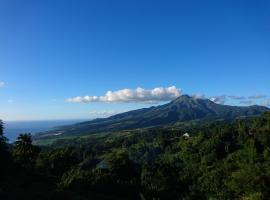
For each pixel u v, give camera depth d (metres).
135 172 129.25
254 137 175.00
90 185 101.69
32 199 68.44
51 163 133.38
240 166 107.62
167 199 109.62
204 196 102.94
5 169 89.44
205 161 172.88
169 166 128.00
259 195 74.00
